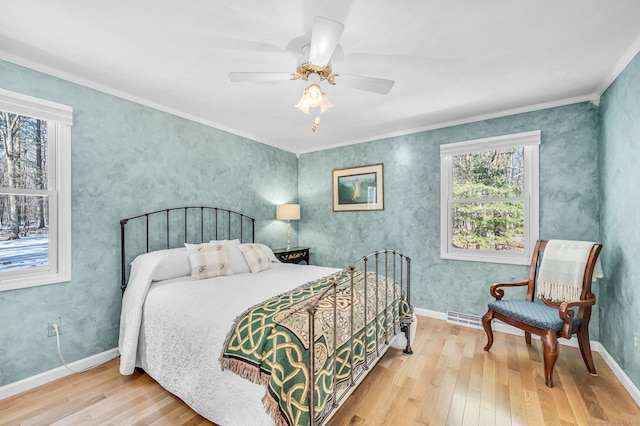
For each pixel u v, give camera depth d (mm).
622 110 2000
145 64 1990
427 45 1760
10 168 1954
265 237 3998
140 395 1860
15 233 1969
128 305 2188
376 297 1916
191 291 2025
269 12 1467
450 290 3225
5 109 1818
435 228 3324
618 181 2074
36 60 1933
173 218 2848
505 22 1545
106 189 2348
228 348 1455
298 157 4586
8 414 1679
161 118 2740
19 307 1916
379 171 3736
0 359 1836
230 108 2824
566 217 2629
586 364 2109
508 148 2938
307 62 1670
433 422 1618
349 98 2572
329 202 4238
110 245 2375
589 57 1900
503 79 2217
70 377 2070
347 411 1710
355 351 1688
